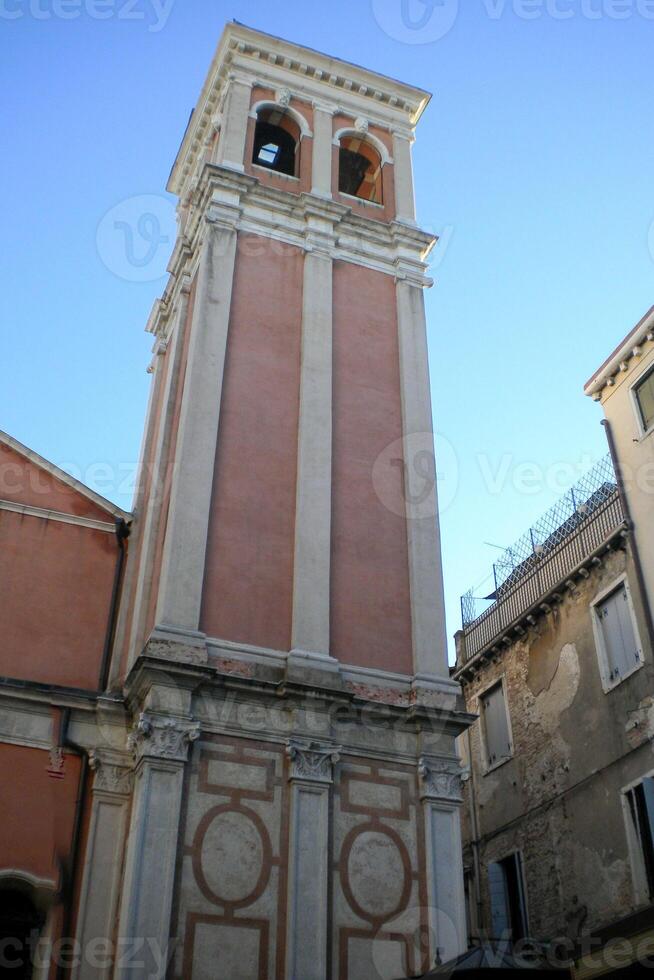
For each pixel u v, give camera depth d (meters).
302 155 24.61
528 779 24.34
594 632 22.88
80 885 15.06
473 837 26.05
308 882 15.05
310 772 15.86
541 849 23.23
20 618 17.58
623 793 20.84
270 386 20.14
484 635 28.06
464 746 27.53
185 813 15.05
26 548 18.33
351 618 18.05
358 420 20.52
